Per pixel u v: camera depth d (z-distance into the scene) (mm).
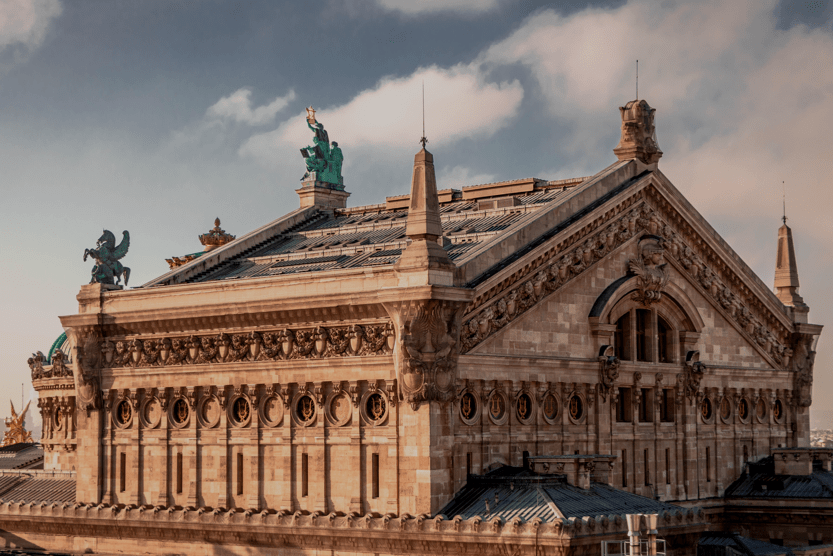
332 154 107688
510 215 88062
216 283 82688
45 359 116000
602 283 83625
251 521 78625
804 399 100188
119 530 85625
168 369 84938
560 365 79875
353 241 92312
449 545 70438
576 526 66312
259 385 80750
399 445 73500
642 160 87438
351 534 74188
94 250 90188
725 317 93688
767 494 90875
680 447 88500
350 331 76250
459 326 72688
